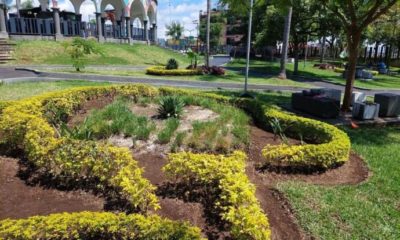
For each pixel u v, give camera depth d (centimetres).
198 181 403
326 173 495
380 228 353
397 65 4028
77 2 2988
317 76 2477
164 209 368
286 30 1919
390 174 506
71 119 712
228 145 552
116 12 3528
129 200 363
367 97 1351
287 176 475
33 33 2470
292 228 350
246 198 330
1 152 514
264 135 663
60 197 392
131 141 562
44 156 427
